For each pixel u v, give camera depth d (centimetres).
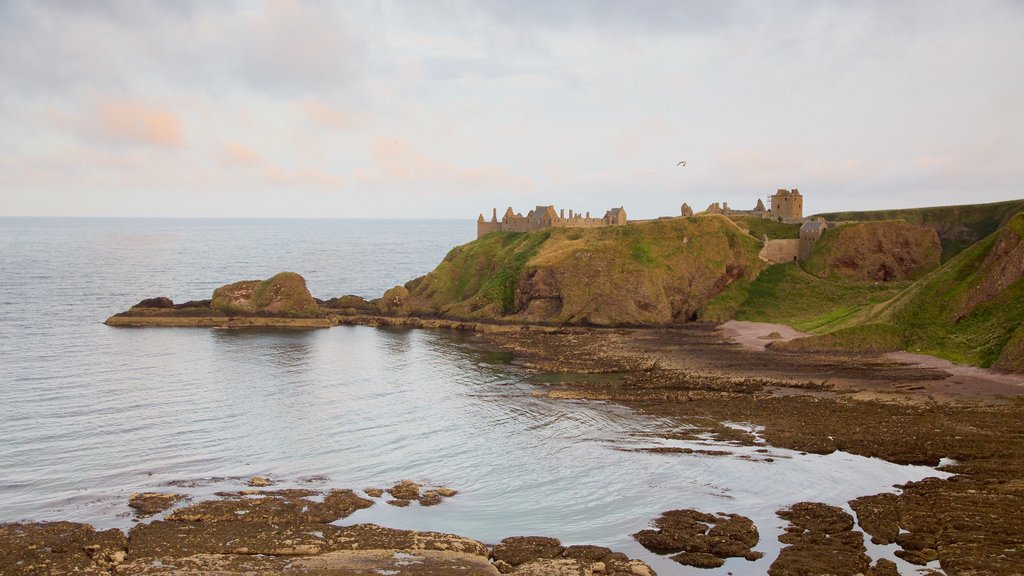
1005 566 4397
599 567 4616
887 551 4806
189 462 6725
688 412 8325
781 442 7112
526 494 6062
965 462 6388
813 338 11412
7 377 9706
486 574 4559
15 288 19838
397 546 4956
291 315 15438
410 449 7194
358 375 10431
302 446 7244
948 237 18138
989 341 10069
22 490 5991
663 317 14475
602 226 17012
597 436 7538
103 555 4794
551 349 12288
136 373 10188
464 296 16788
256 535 5147
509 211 19750
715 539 5053
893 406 8206
